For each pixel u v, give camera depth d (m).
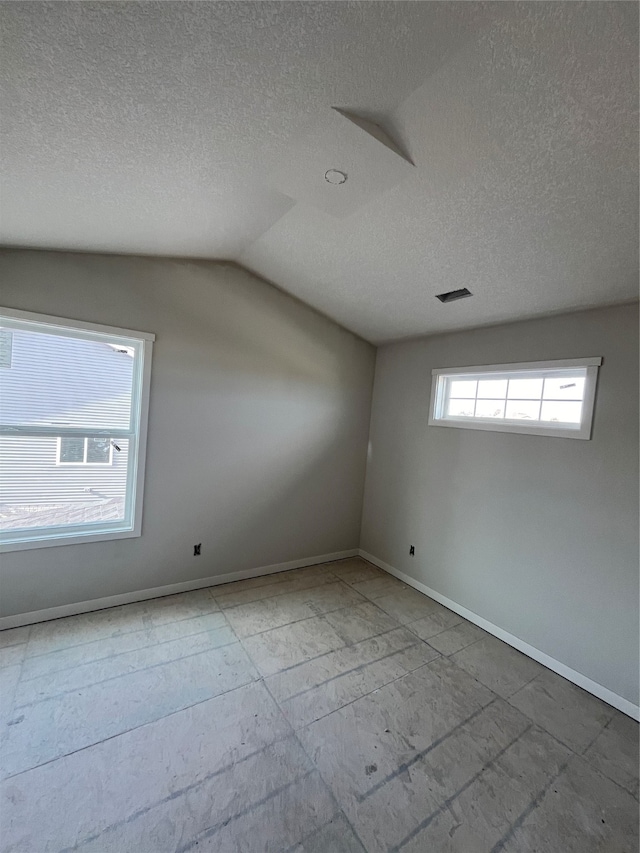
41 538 2.57
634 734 2.01
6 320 2.39
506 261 2.22
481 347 3.15
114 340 2.79
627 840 1.47
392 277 2.78
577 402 2.56
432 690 2.24
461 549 3.18
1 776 1.54
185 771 1.62
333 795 1.57
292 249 2.76
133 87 1.16
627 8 0.97
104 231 2.26
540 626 2.61
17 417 2.50
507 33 1.09
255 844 1.37
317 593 3.34
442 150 1.58
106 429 2.79
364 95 1.32
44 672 2.14
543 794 1.64
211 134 1.46
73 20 0.91
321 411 3.84
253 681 2.19
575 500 2.47
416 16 1.02
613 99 1.20
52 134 1.34
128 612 2.80
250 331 3.34
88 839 1.35
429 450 3.53
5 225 2.01
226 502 3.33
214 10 0.94
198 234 2.52
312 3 0.95
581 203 1.65
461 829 1.48
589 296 2.29
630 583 2.20
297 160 1.68
